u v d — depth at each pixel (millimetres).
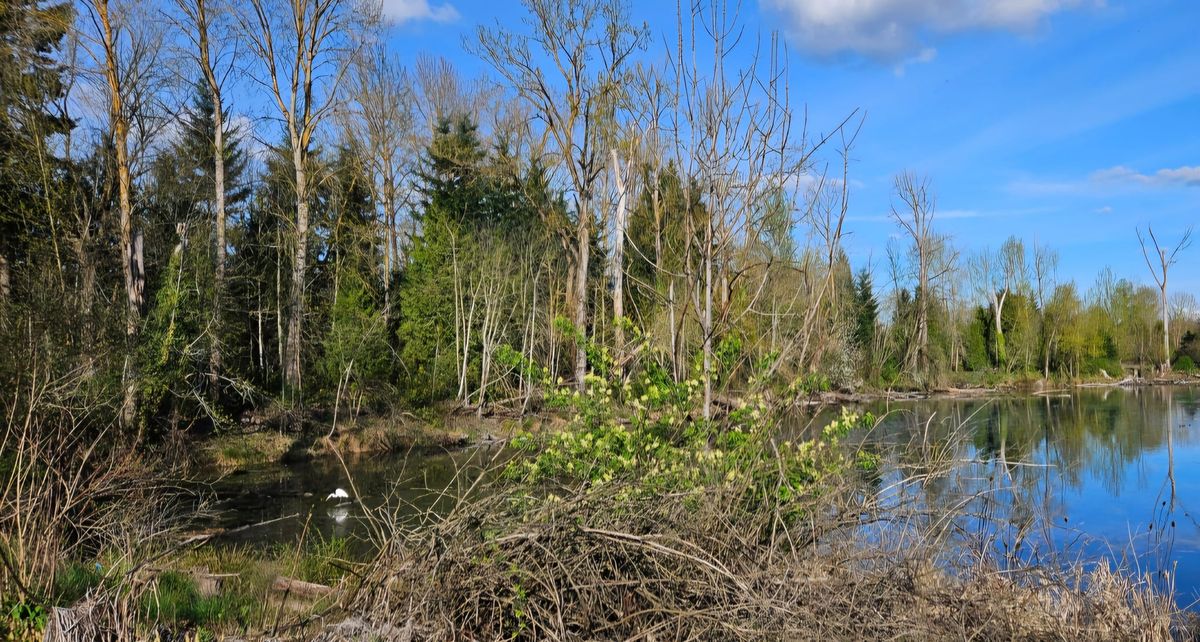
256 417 24688
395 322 35031
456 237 32594
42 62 18984
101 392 10141
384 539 5539
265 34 28625
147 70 21328
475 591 4695
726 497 5438
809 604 4453
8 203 18453
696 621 4496
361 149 36531
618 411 7406
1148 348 58938
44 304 10844
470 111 37938
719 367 7625
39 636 4793
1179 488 14977
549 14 26812
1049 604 6031
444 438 25422
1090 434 23953
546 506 5094
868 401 25406
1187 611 7230
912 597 4875
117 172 21703
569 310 27516
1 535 5859
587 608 4613
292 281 29688
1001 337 52000
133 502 7953
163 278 20750
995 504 7355
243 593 7016
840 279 19328
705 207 7594
